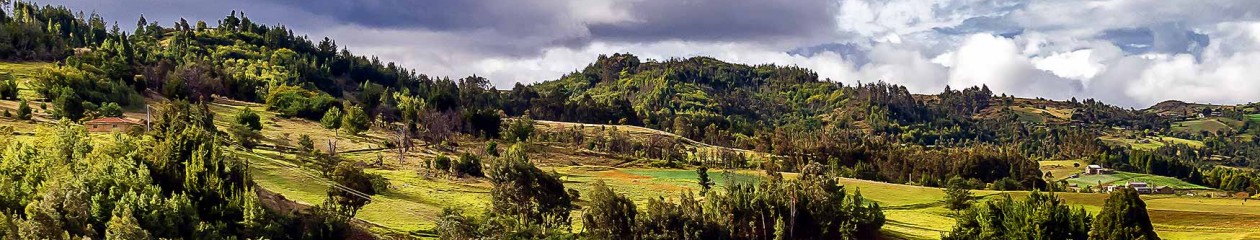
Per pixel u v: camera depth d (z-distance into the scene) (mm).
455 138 166500
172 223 55094
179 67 199500
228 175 64688
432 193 92125
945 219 99938
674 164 161750
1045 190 162375
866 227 82875
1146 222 63344
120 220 52406
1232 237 83188
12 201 58344
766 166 159125
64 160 66375
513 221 69562
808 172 85938
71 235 53312
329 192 73688
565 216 77250
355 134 152750
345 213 67250
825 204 80125
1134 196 63562
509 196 75188
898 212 105250
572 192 96062
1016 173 182375
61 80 141500
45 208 53094
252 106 182875
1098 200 117812
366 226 68000
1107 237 63219
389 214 74500
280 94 181000
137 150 65938
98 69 159750
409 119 183125
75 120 118688
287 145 122188
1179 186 194750
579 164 150625
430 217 75000
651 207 72688
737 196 78000
